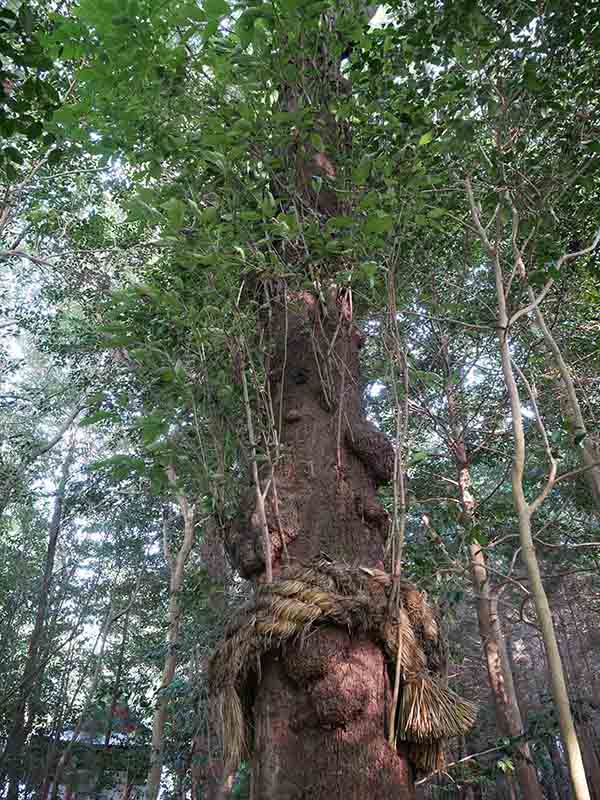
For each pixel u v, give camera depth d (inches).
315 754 73.4
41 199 410.9
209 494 104.4
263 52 115.3
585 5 142.0
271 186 120.1
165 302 108.2
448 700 78.7
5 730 562.6
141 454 132.6
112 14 114.9
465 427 356.2
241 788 313.3
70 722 608.7
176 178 121.6
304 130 114.4
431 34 138.8
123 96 125.5
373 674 77.3
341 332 109.0
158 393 114.0
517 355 245.8
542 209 141.0
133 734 618.2
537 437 290.0
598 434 230.1
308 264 103.5
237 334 109.0
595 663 610.5
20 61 125.1
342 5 120.5
